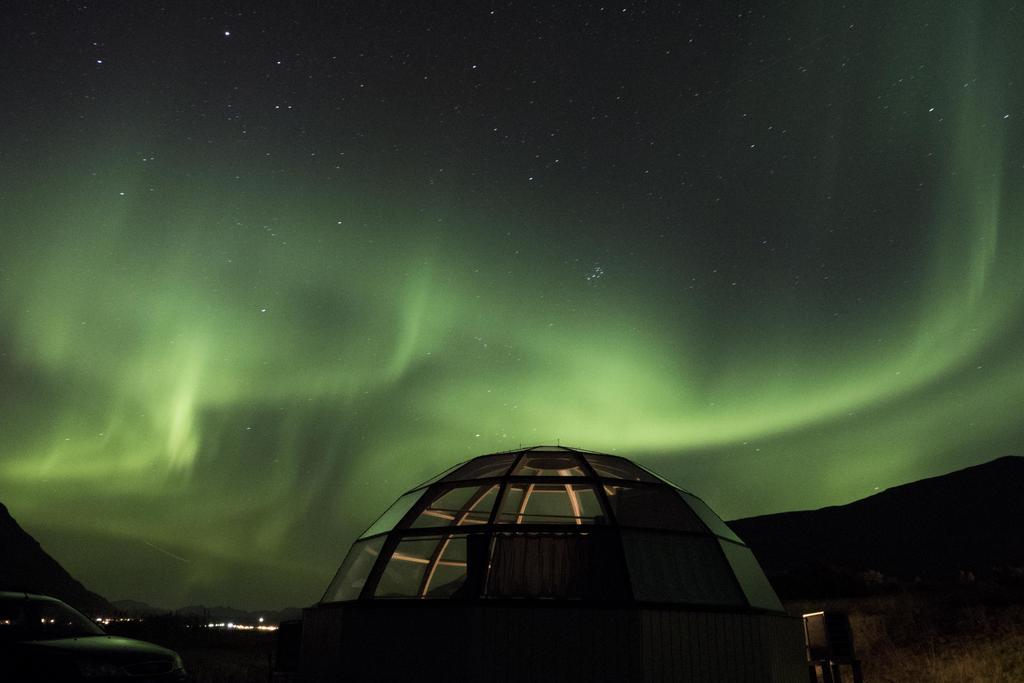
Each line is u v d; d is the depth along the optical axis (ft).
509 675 27.27
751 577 34.94
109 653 32.01
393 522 36.45
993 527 196.65
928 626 58.34
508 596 30.19
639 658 27.17
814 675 37.29
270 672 37.96
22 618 33.63
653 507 35.47
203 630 92.27
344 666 29.86
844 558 195.83
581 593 30.04
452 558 35.12
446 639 28.19
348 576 35.81
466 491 39.32
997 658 48.11
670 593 30.32
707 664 28.55
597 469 37.50
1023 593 62.69
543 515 37.24
